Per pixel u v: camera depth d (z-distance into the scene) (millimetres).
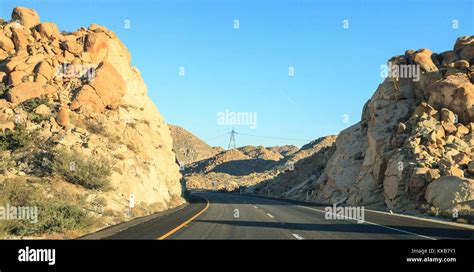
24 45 41406
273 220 24812
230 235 17094
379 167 45000
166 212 31438
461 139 41656
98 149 31516
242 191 112750
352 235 17469
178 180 52031
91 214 21562
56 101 36438
